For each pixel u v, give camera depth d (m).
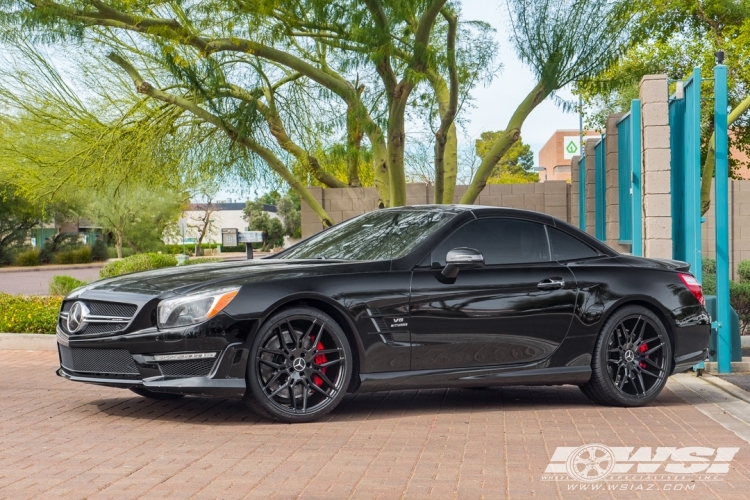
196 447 5.29
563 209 18.19
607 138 13.20
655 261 7.40
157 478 4.53
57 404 6.85
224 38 12.58
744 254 18.62
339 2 11.32
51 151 15.25
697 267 8.82
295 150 14.73
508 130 12.87
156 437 5.58
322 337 6.16
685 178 9.20
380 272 6.30
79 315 6.18
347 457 5.05
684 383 8.23
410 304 6.31
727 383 8.14
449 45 12.03
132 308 5.96
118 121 14.95
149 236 50.06
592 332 6.87
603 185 14.71
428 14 11.16
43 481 4.47
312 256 6.96
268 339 5.98
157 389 5.86
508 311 6.59
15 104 15.09
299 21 12.16
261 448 5.27
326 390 6.18
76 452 5.15
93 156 14.87
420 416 6.42
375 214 7.47
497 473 4.68
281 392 6.12
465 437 5.64
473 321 6.49
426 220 6.86
